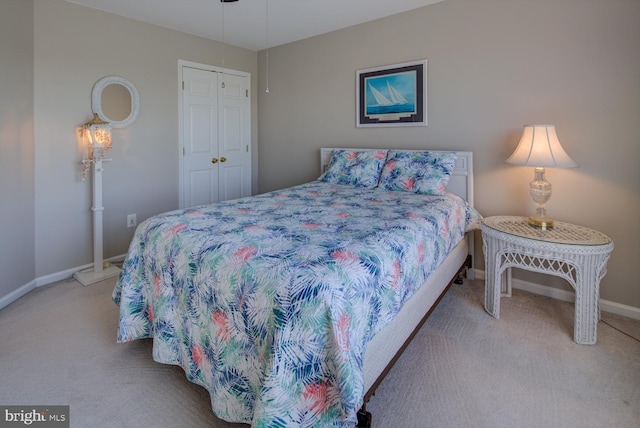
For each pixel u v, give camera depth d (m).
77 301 2.52
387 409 1.48
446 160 2.76
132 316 1.82
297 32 3.65
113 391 1.58
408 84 3.12
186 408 1.49
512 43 2.57
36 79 2.70
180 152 3.71
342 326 1.09
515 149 2.57
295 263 1.26
